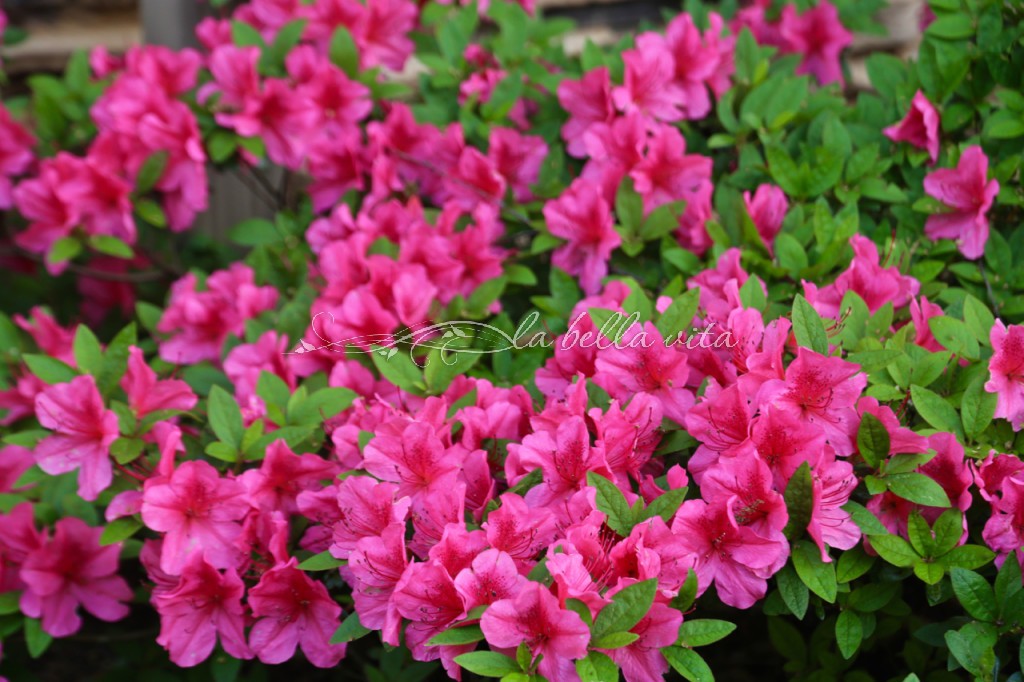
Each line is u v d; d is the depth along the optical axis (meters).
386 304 1.42
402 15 1.68
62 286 1.88
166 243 1.81
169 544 1.26
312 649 1.27
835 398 1.22
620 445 1.24
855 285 1.34
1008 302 1.41
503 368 1.40
